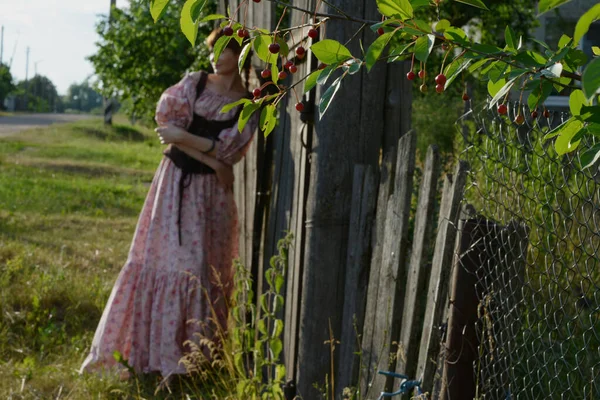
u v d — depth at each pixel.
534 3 12.34
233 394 4.48
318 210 3.95
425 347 3.13
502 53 1.89
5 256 7.76
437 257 3.06
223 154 5.04
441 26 1.85
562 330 3.38
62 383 4.80
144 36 14.54
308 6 4.11
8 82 73.12
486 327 2.75
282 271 4.45
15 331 5.71
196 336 4.96
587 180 2.36
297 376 4.12
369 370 3.57
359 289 3.79
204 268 5.07
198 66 13.50
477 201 4.18
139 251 5.14
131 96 16.20
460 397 2.82
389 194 3.54
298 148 4.31
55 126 37.28
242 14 5.49
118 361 4.89
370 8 3.88
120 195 14.28
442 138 10.84
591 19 1.45
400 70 3.95
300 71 4.33
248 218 5.33
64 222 10.55
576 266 2.50
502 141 2.69
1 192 13.20
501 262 2.70
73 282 6.68
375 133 3.94
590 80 1.29
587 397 3.03
